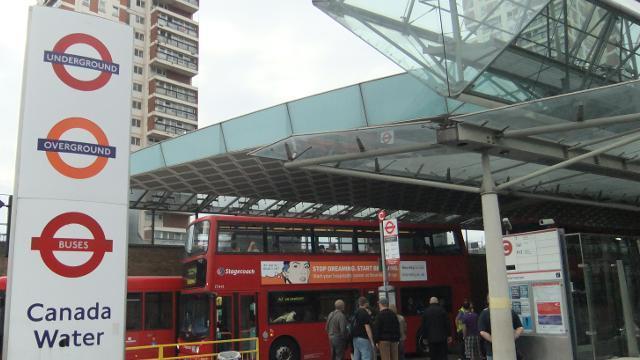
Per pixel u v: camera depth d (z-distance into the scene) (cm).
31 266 693
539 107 964
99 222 737
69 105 741
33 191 707
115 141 764
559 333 1131
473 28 1063
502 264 1047
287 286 1789
